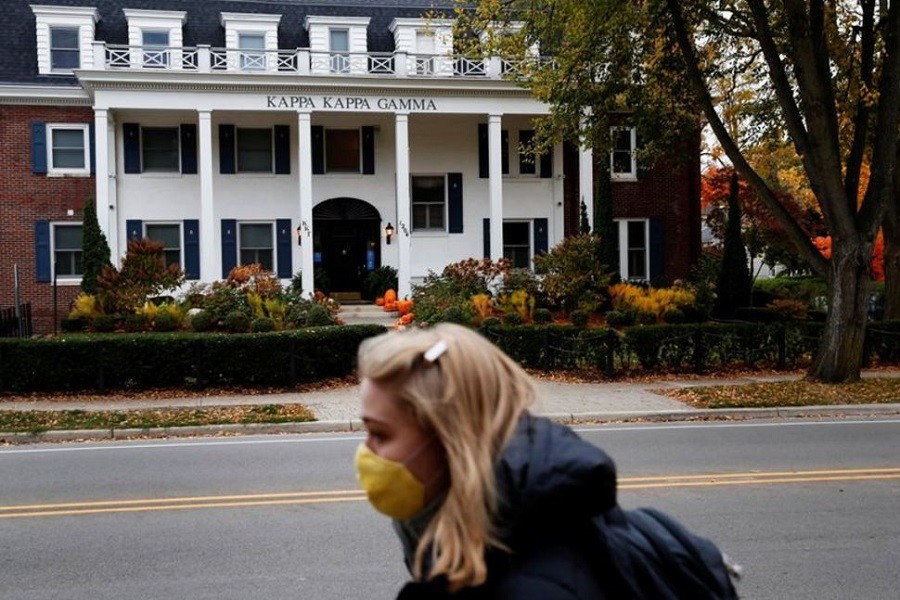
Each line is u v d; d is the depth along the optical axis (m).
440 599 1.77
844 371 16.34
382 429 1.75
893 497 8.25
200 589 5.91
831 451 10.70
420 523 1.82
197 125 29.48
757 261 56.06
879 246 30.11
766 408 14.13
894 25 15.50
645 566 1.90
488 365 1.76
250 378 16.39
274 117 29.98
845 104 17.05
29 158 28.72
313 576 6.14
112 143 28.52
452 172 31.17
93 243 25.83
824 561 6.36
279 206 30.11
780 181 37.19
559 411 13.95
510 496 1.67
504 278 23.89
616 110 19.67
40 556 6.69
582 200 29.03
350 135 30.67
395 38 30.98
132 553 6.73
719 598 2.02
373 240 30.78
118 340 15.93
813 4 15.74
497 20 18.34
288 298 22.31
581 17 16.44
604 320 22.53
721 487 8.67
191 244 29.47
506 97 29.14
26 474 9.87
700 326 18.28
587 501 1.68
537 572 1.67
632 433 12.33
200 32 30.59
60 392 15.82
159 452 11.29
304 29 31.28
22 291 28.69
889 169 15.98
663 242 31.67
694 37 19.44
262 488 8.94
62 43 29.31
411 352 1.74
